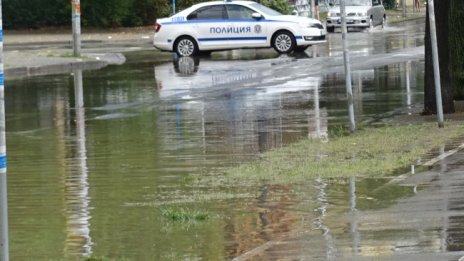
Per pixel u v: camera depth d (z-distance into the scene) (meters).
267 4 57.34
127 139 18.66
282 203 12.43
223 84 28.61
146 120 21.38
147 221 11.77
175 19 40.94
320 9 73.19
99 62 37.62
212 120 20.97
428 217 10.98
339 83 27.91
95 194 13.55
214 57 39.91
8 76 33.25
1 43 7.77
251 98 24.91
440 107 17.81
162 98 25.52
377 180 13.52
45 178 14.83
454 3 21.83
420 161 14.69
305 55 39.09
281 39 40.38
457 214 11.05
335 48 42.62
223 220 11.65
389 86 26.58
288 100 24.16
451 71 20.98
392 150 15.79
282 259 9.52
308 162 15.19
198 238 10.77
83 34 58.88
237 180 14.12
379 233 10.35
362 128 18.59
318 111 21.84
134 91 27.53
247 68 33.66
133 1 63.16
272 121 20.47
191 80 30.17
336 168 14.52
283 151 16.39
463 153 15.09
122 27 63.09
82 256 10.22
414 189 12.70
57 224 11.75
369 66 32.91
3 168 7.79
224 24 40.53
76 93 27.52
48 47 47.72
